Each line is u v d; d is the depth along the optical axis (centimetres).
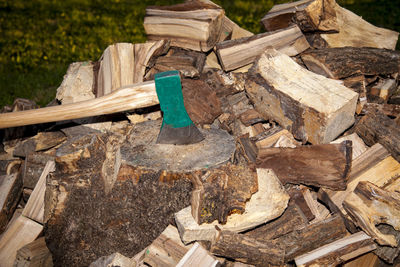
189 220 245
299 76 297
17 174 323
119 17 917
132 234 269
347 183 273
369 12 681
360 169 277
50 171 308
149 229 267
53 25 888
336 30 341
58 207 277
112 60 342
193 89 318
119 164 271
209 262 236
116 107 287
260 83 303
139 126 316
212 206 242
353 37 355
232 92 331
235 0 922
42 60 676
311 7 324
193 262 236
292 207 264
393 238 252
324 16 330
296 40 336
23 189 331
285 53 338
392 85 329
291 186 280
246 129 321
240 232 253
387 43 355
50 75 611
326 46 353
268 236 259
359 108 307
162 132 282
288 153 277
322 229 258
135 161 270
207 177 250
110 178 277
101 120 337
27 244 279
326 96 274
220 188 245
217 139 295
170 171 260
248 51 332
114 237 271
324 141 274
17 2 1119
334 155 267
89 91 356
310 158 272
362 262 263
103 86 345
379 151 281
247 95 324
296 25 338
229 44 329
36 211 295
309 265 243
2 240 289
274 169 279
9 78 607
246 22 751
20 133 372
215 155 274
